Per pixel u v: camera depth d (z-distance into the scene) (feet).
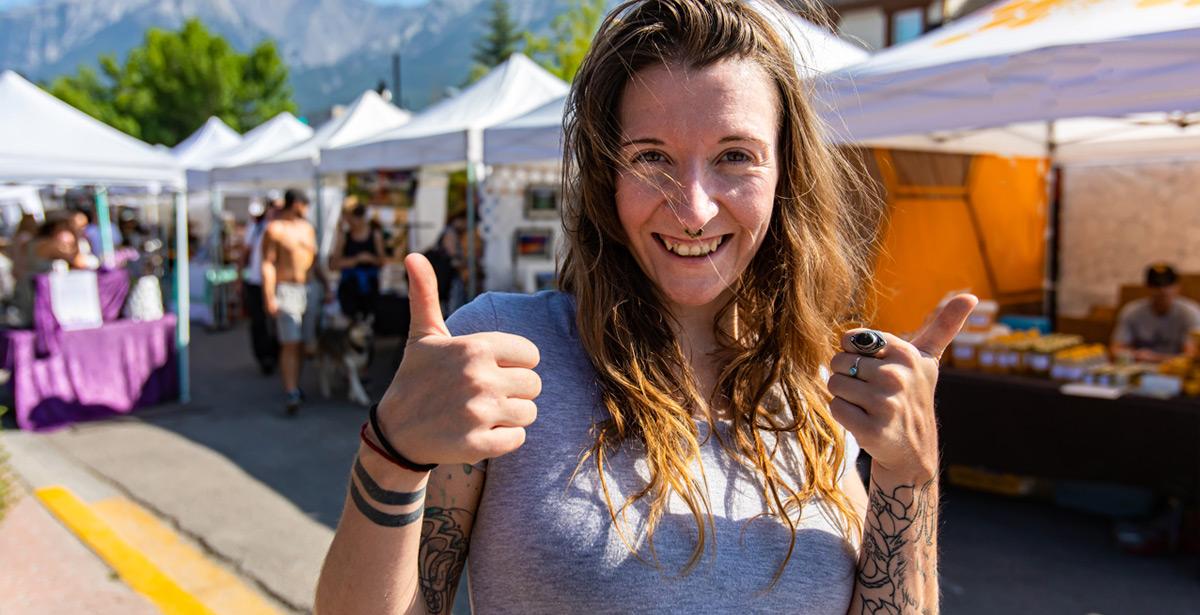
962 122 10.70
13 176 19.54
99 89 128.88
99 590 11.65
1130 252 23.38
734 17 3.53
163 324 23.57
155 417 22.15
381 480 2.74
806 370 3.94
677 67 3.40
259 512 14.99
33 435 20.17
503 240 26.89
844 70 11.96
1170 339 17.76
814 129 3.87
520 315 3.68
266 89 131.95
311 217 41.24
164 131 119.24
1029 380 15.17
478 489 3.33
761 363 3.80
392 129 27.32
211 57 124.26
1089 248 23.94
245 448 19.17
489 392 2.65
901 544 3.39
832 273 4.11
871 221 5.04
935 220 19.30
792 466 3.67
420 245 32.50
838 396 3.29
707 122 3.37
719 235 3.50
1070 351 15.37
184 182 23.16
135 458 18.29
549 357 3.53
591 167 3.60
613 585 3.09
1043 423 14.88
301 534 13.97
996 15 12.42
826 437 3.78
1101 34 9.75
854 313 4.62
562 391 3.43
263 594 11.80
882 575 3.45
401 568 2.83
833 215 4.09
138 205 53.47
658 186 3.40
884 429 3.18
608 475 3.27
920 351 3.37
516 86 26.50
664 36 3.43
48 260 22.35
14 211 53.98
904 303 18.02
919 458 3.28
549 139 18.57
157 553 13.17
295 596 11.70
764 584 3.27
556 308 3.76
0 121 20.15
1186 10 9.54
